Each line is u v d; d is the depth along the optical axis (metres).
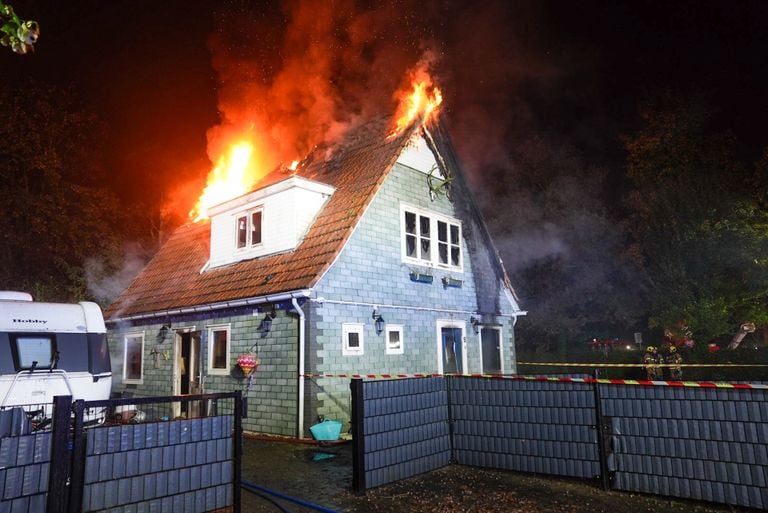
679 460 6.50
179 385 14.34
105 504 4.70
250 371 11.84
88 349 10.27
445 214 15.88
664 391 6.69
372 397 7.20
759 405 6.16
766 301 16.91
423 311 14.25
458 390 8.26
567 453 7.25
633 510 6.17
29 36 3.89
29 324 9.69
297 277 11.66
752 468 6.09
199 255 16.55
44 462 4.36
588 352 22.02
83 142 26.06
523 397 7.67
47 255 23.14
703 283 17.62
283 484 7.47
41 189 23.98
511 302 18.19
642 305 22.69
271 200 13.81
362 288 12.52
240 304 12.35
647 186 19.97
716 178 18.45
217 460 5.54
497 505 6.39
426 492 6.90
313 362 11.03
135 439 4.95
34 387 9.30
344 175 14.67
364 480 6.90
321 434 10.21
